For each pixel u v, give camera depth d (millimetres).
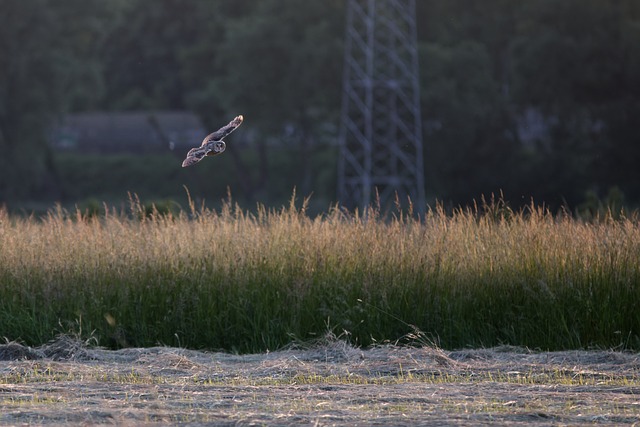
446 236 48500
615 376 36625
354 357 40531
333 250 47750
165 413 29312
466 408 30219
